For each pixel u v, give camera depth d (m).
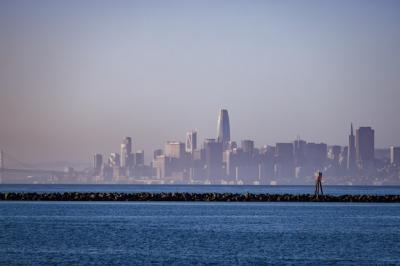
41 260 156.75
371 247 183.62
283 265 153.38
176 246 181.75
